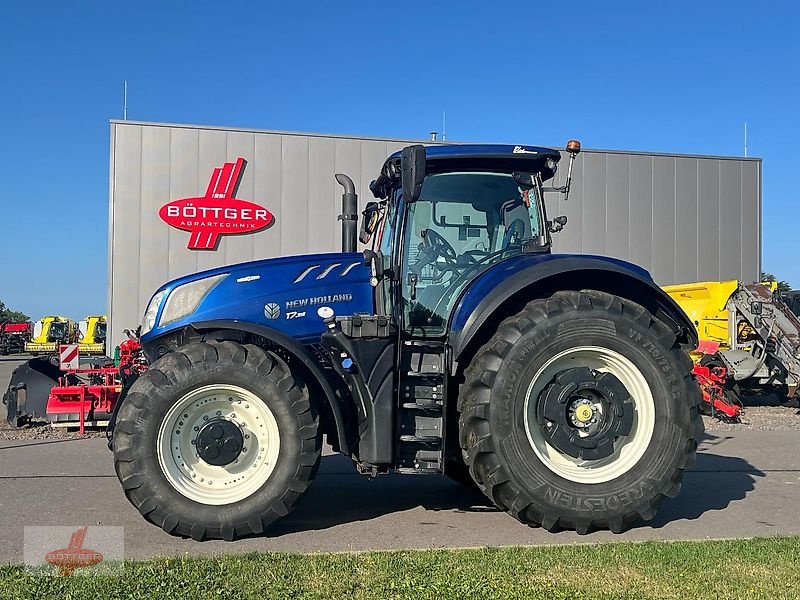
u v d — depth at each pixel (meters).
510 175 5.60
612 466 5.00
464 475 6.31
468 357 5.12
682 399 5.02
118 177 14.57
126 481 4.61
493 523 5.25
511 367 4.86
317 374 4.80
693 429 5.04
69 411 9.47
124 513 5.36
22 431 9.59
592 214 16.39
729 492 6.34
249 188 15.02
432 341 5.17
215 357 4.77
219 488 4.78
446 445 5.01
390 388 4.85
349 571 3.96
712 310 14.20
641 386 5.03
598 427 4.97
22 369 9.91
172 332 5.30
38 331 44.22
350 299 5.49
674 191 16.81
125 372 8.44
